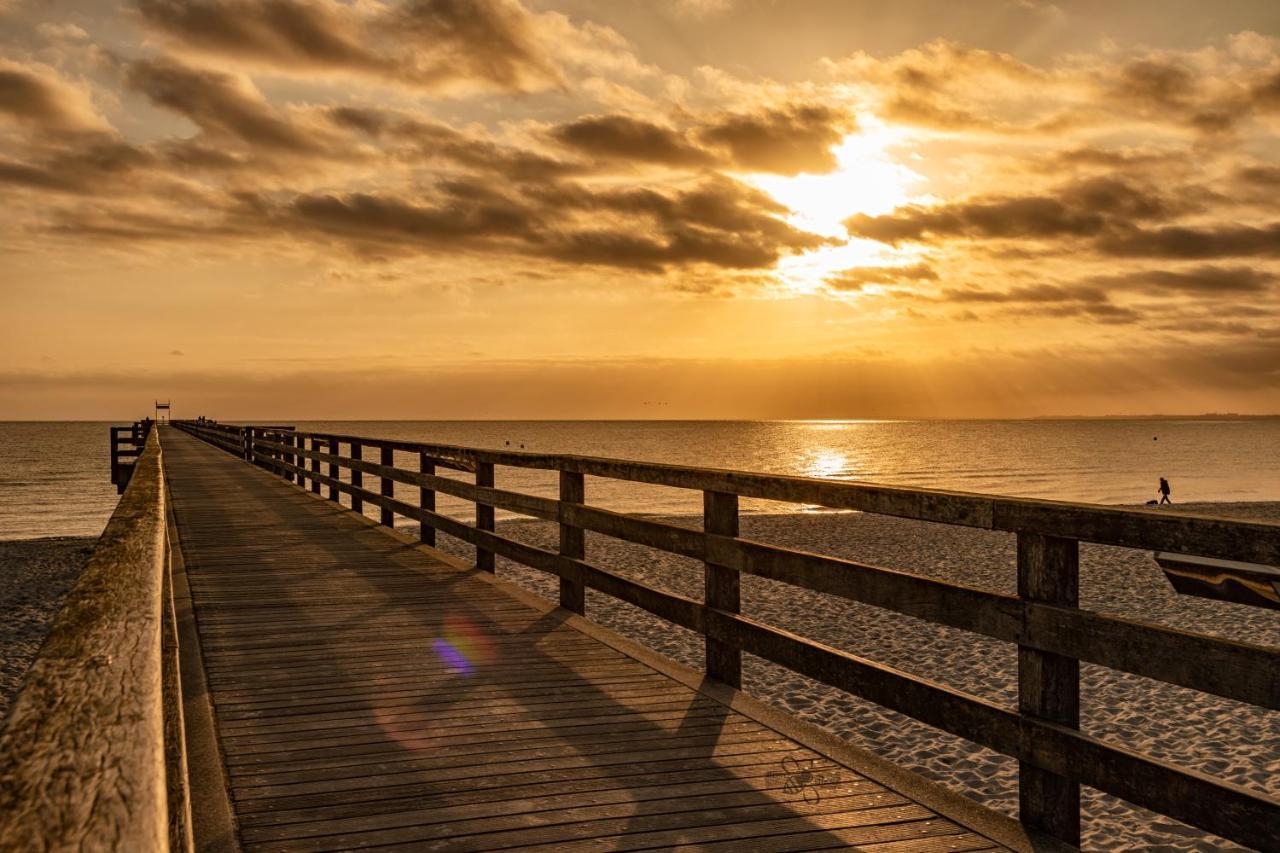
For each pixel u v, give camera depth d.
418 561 8.74
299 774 3.54
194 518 12.26
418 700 4.50
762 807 3.29
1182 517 2.68
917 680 3.59
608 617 13.41
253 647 5.51
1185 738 8.37
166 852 0.70
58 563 22.44
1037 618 3.11
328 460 14.94
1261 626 13.68
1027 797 3.16
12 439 185.00
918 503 3.58
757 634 4.51
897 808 3.30
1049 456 102.19
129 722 0.96
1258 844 2.46
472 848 2.95
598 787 3.46
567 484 6.67
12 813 0.74
